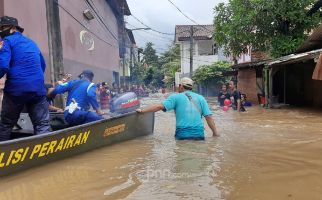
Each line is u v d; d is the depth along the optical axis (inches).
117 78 1346.0
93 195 144.9
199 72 1382.9
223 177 167.3
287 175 169.8
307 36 750.5
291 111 559.2
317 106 637.3
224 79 1347.2
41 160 185.0
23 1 503.5
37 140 177.2
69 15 707.4
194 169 181.5
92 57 903.1
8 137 206.4
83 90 246.7
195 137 267.3
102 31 1039.0
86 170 180.9
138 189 151.1
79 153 213.3
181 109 269.9
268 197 141.5
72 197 143.0
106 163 194.2
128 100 300.5
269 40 776.3
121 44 1386.6
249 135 290.4
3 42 195.8
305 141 260.7
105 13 1087.0
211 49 1685.5
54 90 251.9
